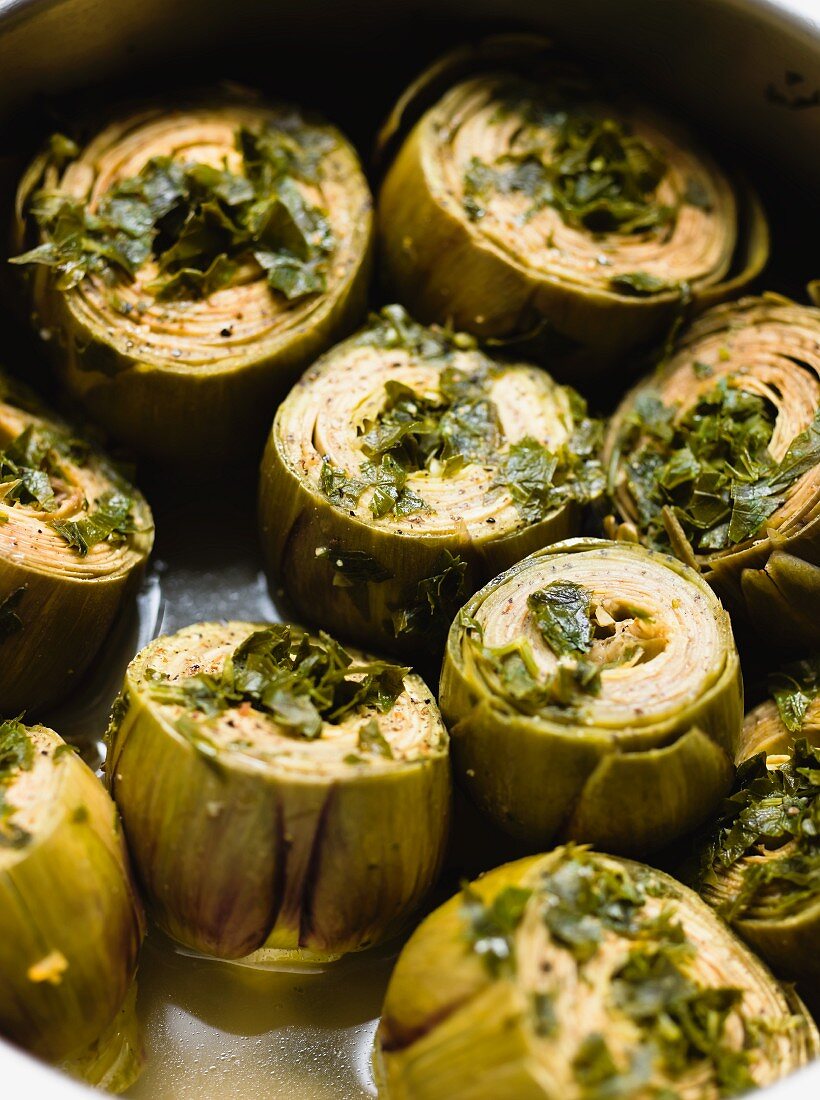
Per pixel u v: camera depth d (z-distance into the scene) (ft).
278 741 1.16
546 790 1.18
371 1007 1.22
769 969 1.15
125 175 1.40
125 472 1.37
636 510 1.34
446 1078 1.06
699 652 1.20
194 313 1.35
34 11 1.32
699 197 1.44
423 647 1.30
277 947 1.20
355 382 1.34
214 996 1.22
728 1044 1.10
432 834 1.18
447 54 1.44
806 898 1.15
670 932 1.12
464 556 1.27
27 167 1.40
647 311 1.38
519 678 1.18
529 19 1.43
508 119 1.44
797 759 1.22
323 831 1.15
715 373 1.38
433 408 1.35
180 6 1.38
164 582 1.40
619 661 1.21
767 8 1.35
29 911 1.12
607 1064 1.05
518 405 1.35
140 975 1.23
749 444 1.33
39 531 1.27
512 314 1.38
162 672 1.21
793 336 1.36
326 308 1.37
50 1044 1.14
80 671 1.31
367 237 1.40
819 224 1.46
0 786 1.16
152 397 1.34
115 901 1.16
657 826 1.18
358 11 1.42
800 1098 1.01
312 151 1.43
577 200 1.42
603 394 1.44
